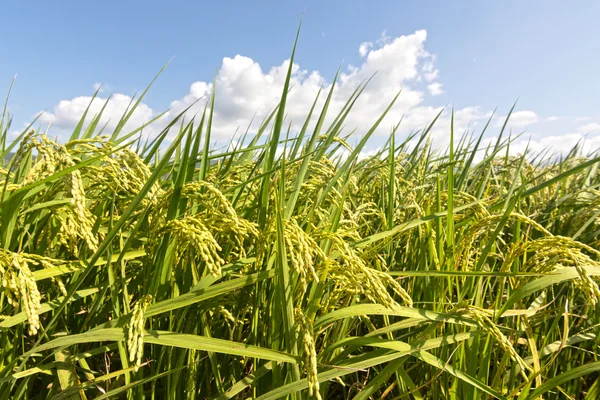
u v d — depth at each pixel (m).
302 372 0.42
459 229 0.69
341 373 0.40
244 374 0.58
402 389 0.54
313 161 0.65
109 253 0.41
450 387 0.54
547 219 0.92
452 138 0.54
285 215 0.50
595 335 0.57
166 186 0.62
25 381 0.41
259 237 0.44
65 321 0.52
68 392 0.38
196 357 0.50
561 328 0.70
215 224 0.45
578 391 0.65
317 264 0.47
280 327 0.44
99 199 0.56
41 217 0.52
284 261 0.39
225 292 0.41
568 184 1.15
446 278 0.59
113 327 0.37
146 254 0.46
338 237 0.43
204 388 0.54
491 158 0.74
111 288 0.42
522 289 0.44
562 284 0.73
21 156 0.45
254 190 0.67
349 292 0.49
